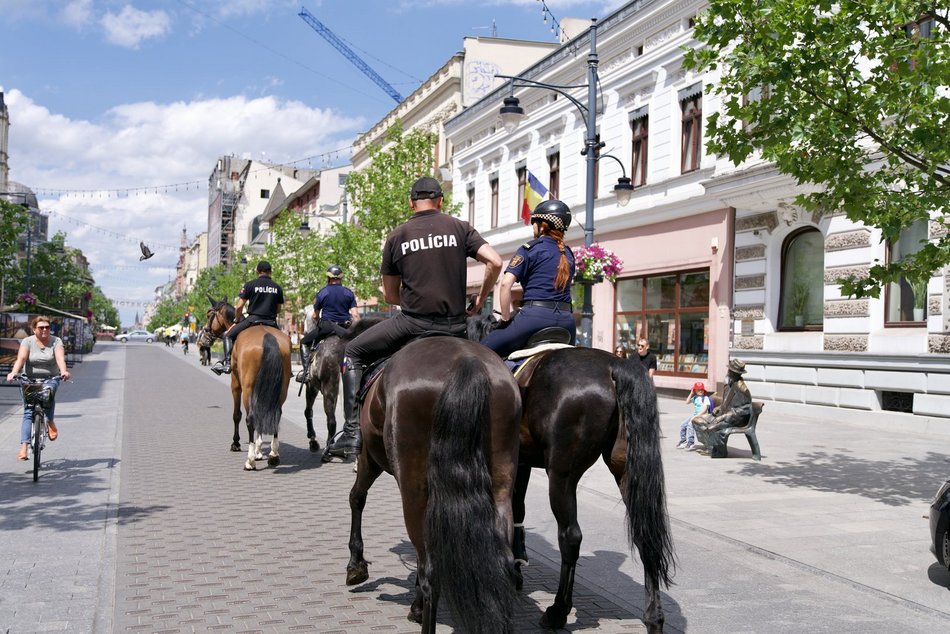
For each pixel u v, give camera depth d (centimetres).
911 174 920
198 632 480
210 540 696
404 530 750
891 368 1600
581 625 507
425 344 439
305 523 769
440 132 4019
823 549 702
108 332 13400
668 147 2297
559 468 473
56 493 883
